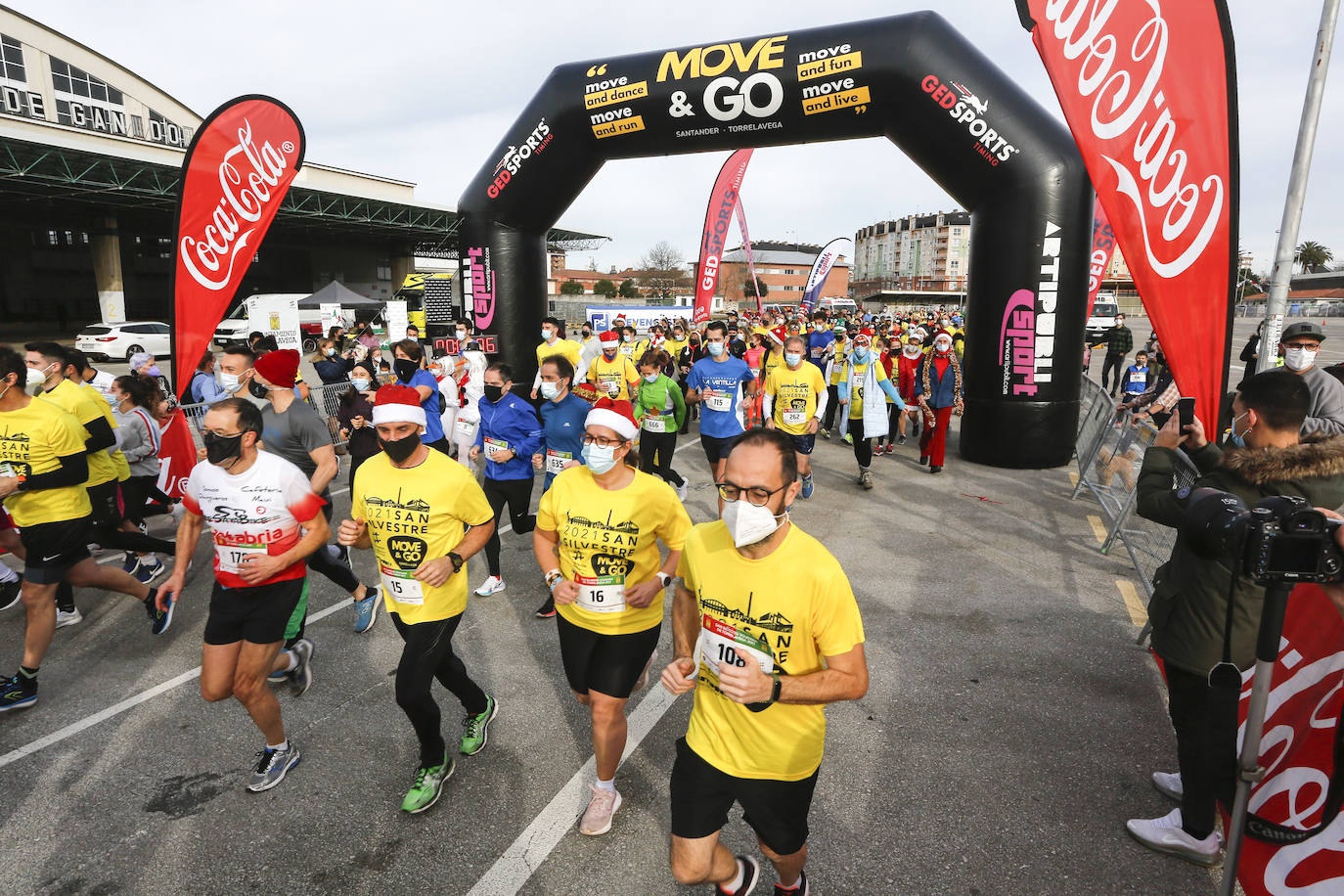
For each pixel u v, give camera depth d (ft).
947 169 29.91
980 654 14.55
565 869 9.05
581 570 9.30
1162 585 9.00
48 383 15.23
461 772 10.99
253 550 9.88
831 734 11.88
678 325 56.70
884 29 28.84
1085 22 15.03
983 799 10.27
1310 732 7.29
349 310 106.32
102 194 96.22
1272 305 21.42
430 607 9.93
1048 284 29.32
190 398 28.84
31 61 122.21
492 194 37.45
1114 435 23.73
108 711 12.73
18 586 17.46
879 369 26.45
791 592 6.43
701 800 6.86
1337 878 6.73
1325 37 19.53
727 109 31.27
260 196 18.49
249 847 9.48
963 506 25.41
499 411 16.89
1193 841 9.03
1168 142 14.37
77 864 9.21
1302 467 7.51
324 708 12.77
